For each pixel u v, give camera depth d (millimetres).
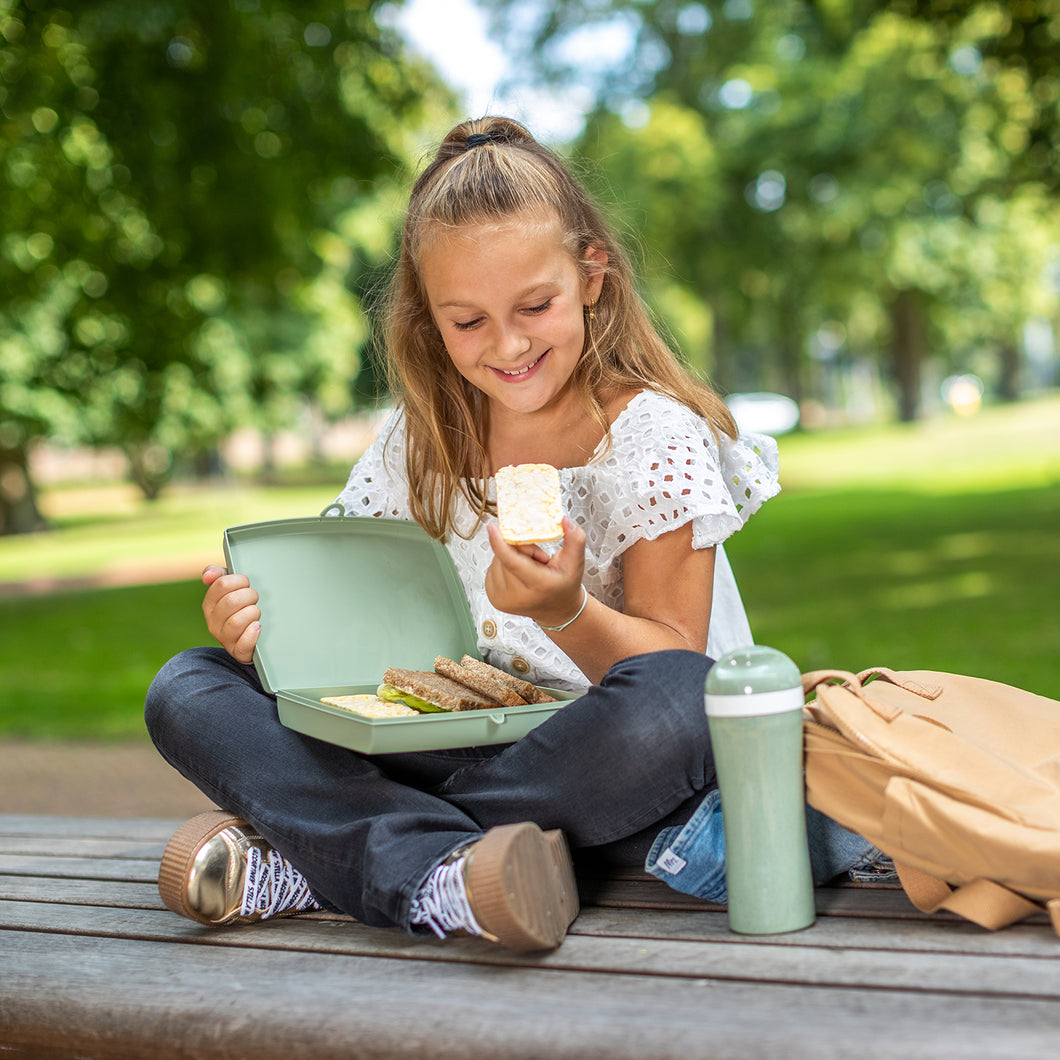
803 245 26547
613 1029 1404
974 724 1868
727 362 30906
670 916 1833
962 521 13516
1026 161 12273
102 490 45375
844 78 23953
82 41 9508
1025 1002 1410
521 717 1895
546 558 1789
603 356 2240
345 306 23766
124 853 2566
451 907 1664
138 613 11516
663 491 2049
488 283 2027
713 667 1719
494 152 2139
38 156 10719
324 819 1886
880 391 52188
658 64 27328
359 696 2047
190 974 1726
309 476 37688
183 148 10461
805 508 17109
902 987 1472
